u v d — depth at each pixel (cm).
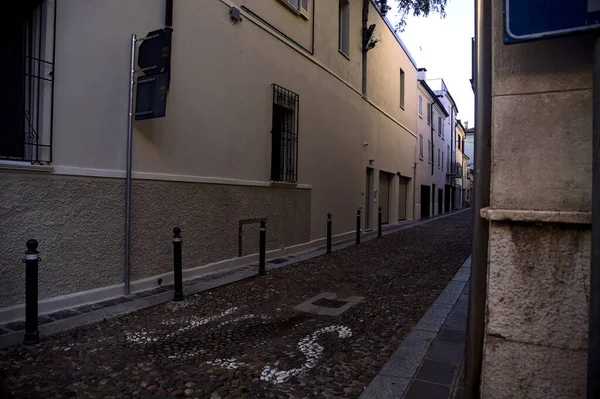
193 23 671
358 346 419
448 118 3659
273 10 888
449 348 407
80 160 509
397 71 1886
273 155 916
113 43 547
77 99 505
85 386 321
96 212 529
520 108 232
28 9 473
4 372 339
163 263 627
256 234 838
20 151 465
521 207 230
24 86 468
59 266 489
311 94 1055
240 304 561
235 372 354
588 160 219
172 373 349
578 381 217
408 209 2209
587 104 220
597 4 198
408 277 750
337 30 1216
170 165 635
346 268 830
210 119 711
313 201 1075
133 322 473
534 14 212
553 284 221
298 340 434
